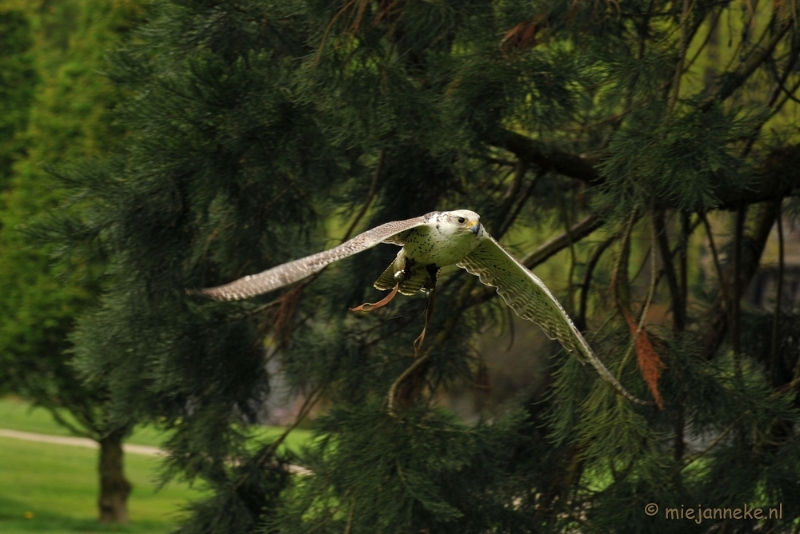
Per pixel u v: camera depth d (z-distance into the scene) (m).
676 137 9.52
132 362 12.90
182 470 13.42
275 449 13.30
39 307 20.66
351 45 10.47
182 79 10.99
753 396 10.02
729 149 10.00
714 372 10.17
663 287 15.67
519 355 26.94
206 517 12.93
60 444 33.41
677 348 10.20
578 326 13.43
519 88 10.55
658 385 10.09
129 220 11.61
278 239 13.26
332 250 6.00
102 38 21.52
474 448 10.43
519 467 11.76
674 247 14.14
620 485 9.86
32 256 20.98
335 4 10.44
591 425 9.48
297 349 13.72
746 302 15.73
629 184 10.01
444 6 10.56
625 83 10.44
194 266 12.45
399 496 9.87
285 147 10.91
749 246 14.07
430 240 7.30
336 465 10.43
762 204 14.31
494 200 13.66
